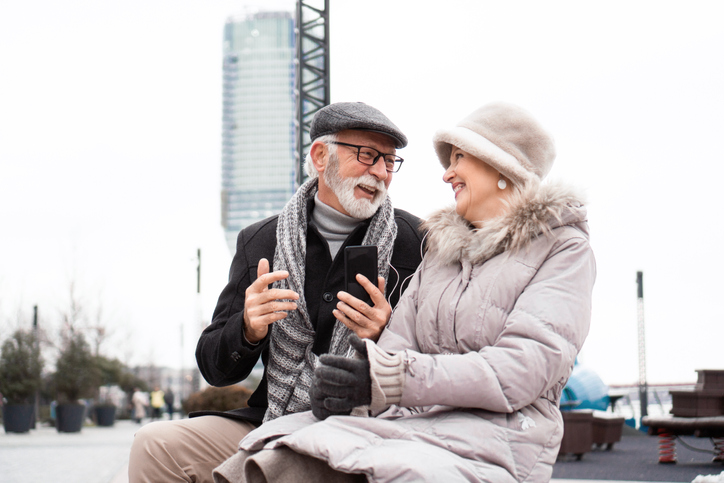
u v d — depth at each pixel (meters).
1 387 18.86
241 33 167.25
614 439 9.76
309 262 2.44
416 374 1.54
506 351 1.58
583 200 1.80
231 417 2.29
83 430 21.59
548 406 1.70
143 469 2.14
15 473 7.58
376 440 1.53
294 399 2.21
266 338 2.17
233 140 162.75
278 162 161.00
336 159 2.35
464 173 1.93
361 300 2.03
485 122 1.92
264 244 2.51
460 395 1.54
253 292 2.02
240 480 1.73
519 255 1.78
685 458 7.99
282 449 1.55
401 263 2.45
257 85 165.00
